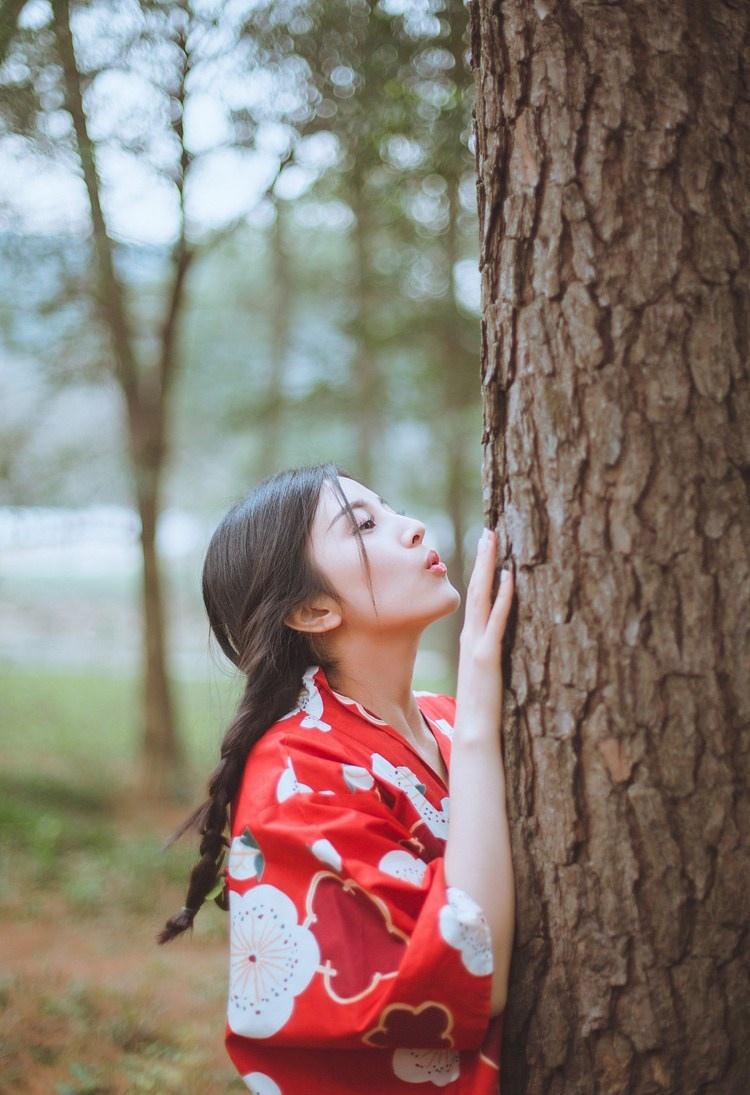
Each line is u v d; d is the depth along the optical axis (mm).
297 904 1452
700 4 1552
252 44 4699
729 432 1513
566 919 1549
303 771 1566
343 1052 1475
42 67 4367
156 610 10031
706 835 1489
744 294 1525
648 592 1516
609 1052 1520
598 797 1530
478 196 1753
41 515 9547
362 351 11438
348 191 6621
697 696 1498
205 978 5020
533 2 1622
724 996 1485
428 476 15688
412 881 1465
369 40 4512
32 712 13797
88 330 8828
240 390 15359
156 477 9648
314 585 1731
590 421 1555
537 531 1609
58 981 4668
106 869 7102
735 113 1541
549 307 1596
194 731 12391
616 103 1554
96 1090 3463
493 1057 1493
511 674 1639
